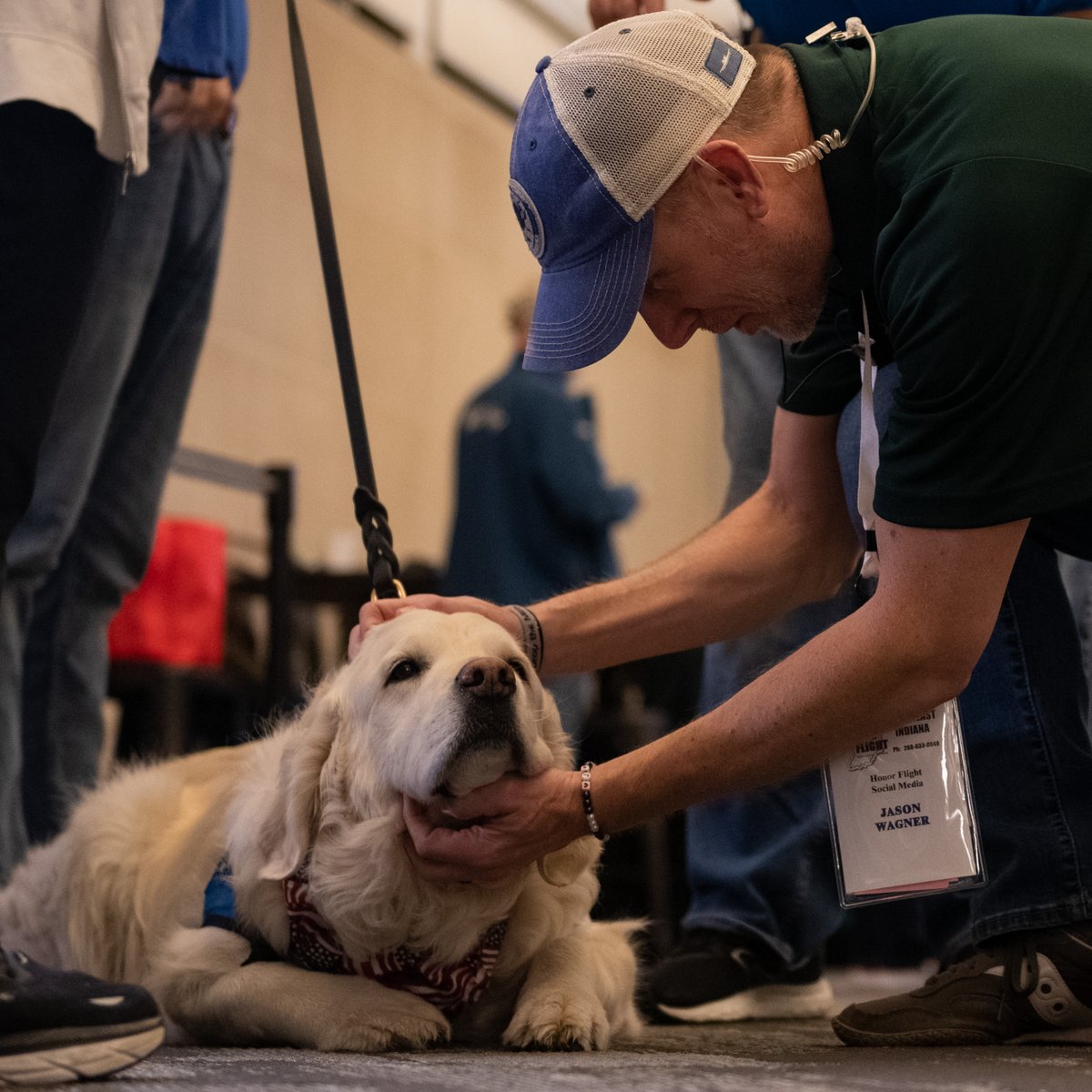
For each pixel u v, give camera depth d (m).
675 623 2.19
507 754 1.87
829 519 2.20
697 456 9.79
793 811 2.59
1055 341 1.57
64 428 2.73
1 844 2.57
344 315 2.32
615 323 1.78
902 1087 1.31
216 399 6.16
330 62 7.03
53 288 2.10
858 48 1.79
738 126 1.73
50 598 2.97
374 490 2.33
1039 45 1.71
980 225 1.56
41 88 2.04
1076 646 1.90
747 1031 2.27
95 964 2.28
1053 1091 1.28
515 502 5.21
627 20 1.81
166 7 2.48
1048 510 1.62
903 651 1.66
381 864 1.92
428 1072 1.47
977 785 1.85
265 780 2.08
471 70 8.13
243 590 4.89
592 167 1.75
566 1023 1.83
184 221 2.96
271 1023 1.85
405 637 1.99
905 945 4.19
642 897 3.93
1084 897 1.77
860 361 2.06
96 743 3.00
